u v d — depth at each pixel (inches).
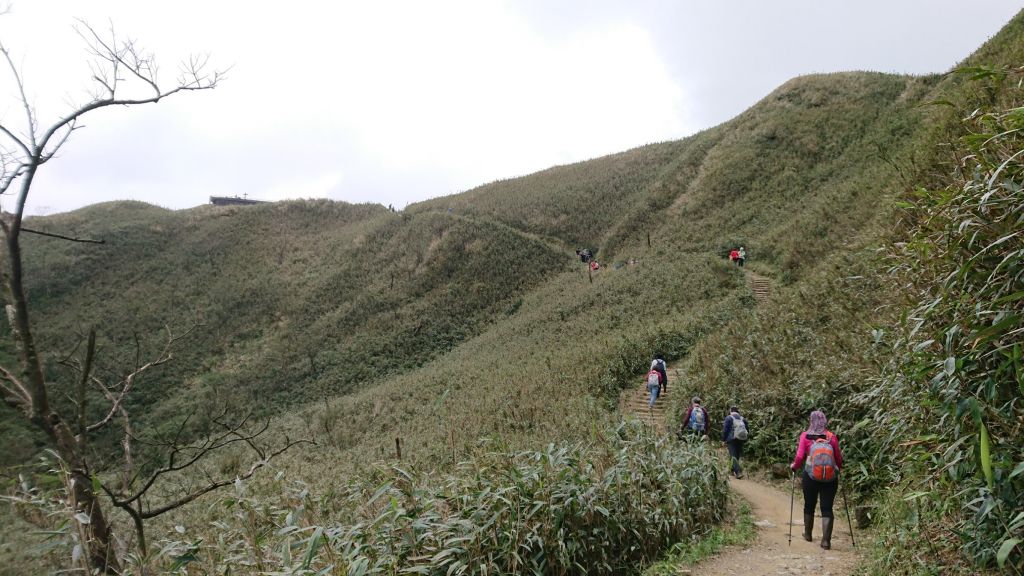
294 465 686.5
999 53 815.7
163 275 2242.9
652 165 2460.6
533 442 492.4
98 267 2213.3
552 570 203.0
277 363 1668.3
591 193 2353.6
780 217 1400.1
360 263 2217.0
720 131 2185.0
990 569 139.1
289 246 2541.8
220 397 1369.3
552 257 1962.4
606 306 1213.7
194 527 350.9
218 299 2070.6
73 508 146.0
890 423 214.7
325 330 1813.5
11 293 181.8
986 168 145.3
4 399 178.1
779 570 207.8
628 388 729.6
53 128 187.0
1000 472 127.6
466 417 743.7
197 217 2790.4
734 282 1056.8
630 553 235.5
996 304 130.0
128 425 211.5
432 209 2652.6
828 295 575.5
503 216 2316.7
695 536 258.4
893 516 200.1
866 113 1711.4
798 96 2059.5
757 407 465.4
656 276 1266.0
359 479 249.4
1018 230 128.9
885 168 1031.0
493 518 188.9
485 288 1860.2
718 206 1664.6
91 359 202.7
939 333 145.6
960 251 147.9
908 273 186.7
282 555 168.2
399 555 180.1
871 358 336.8
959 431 141.1
